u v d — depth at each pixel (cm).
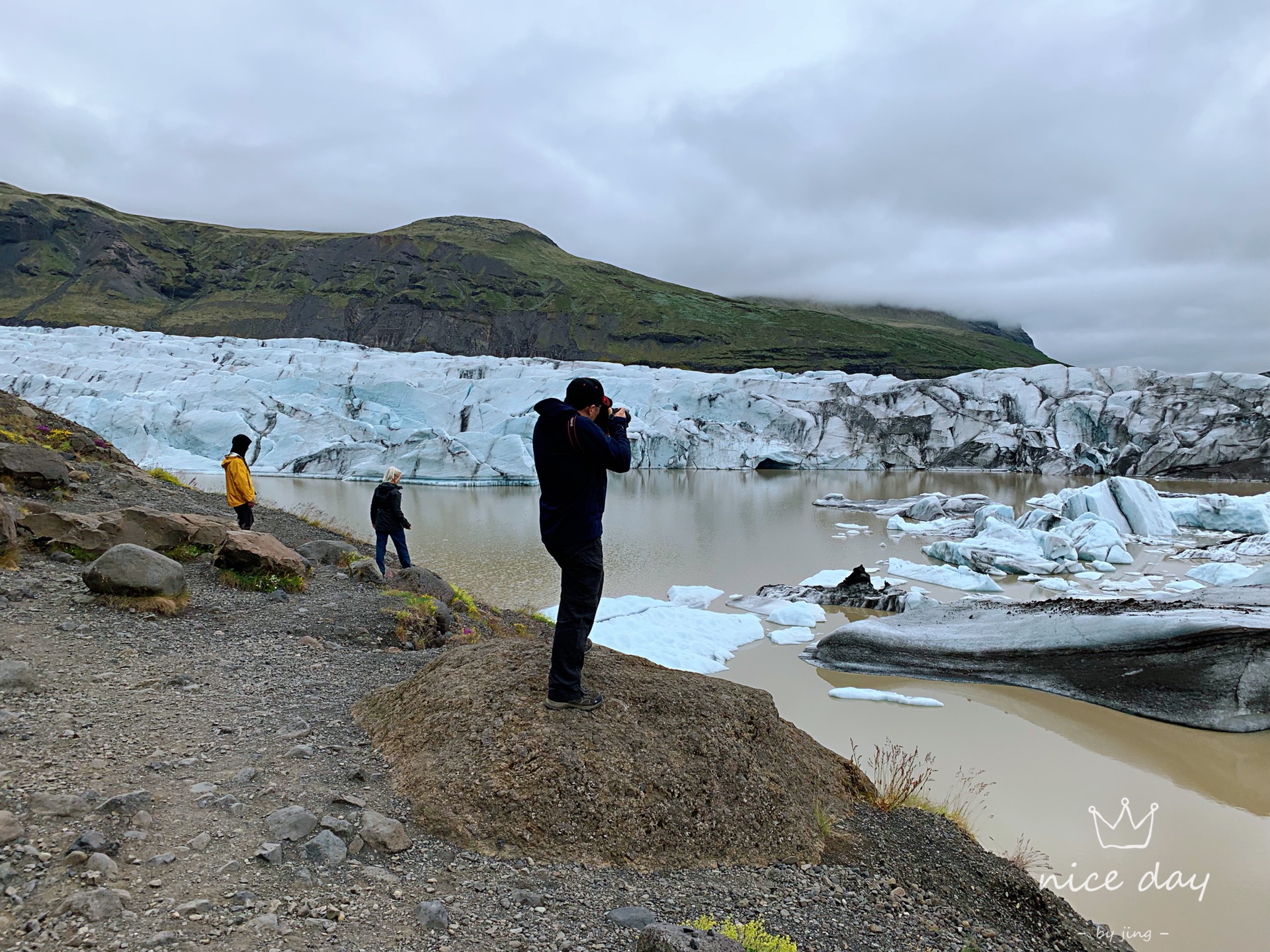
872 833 502
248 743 470
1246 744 1045
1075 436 6312
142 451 4575
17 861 307
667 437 6406
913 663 1343
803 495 4556
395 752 468
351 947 293
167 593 768
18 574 768
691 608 1709
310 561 1141
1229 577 2173
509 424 5784
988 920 445
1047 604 1473
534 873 373
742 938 341
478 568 2109
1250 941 600
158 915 289
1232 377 5991
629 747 447
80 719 473
